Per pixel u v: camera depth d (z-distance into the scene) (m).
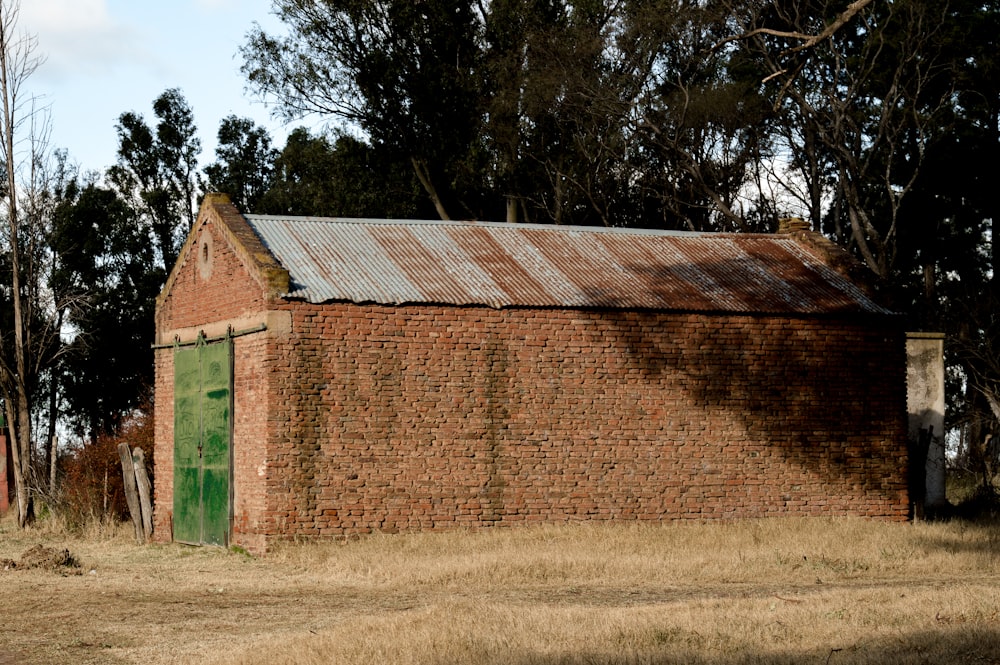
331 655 12.06
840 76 41.78
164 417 28.94
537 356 25.36
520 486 25.08
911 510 28.69
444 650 12.18
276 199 54.50
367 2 45.03
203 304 27.09
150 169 59.75
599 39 42.62
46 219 47.69
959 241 47.06
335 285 24.61
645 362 26.03
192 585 19.30
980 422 43.47
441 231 28.48
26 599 17.83
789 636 12.82
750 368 26.73
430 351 24.73
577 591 17.98
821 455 27.08
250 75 45.50
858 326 27.53
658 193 44.81
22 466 33.41
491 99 45.69
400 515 24.34
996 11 41.94
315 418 23.97
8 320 49.16
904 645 12.23
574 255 28.23
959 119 42.19
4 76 33.72
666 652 12.01
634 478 25.77
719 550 21.81
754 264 29.16
